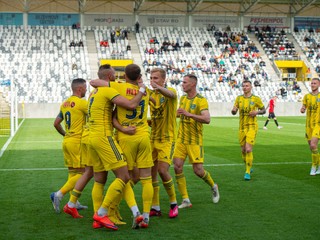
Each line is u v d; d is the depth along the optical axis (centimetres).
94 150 642
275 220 683
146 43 4797
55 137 2050
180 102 786
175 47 4775
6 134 2223
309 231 627
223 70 4584
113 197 631
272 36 5100
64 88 4084
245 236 604
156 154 712
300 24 5278
